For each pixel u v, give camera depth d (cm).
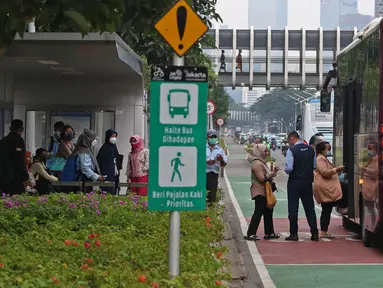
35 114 2194
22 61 1742
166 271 843
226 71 6775
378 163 1331
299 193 1616
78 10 827
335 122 1878
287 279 1152
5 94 2111
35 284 684
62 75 2103
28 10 827
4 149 1478
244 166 5856
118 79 2181
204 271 884
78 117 2194
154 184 774
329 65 6650
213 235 1315
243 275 1163
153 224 1300
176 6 782
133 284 730
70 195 1521
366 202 1436
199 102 776
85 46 1494
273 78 6744
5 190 1485
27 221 1199
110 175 1784
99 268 838
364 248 1498
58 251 958
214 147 1955
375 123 1361
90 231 1177
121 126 2208
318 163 1644
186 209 777
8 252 909
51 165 1753
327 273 1207
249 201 2762
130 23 979
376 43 1368
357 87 1559
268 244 1561
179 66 775
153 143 773
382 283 1113
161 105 773
